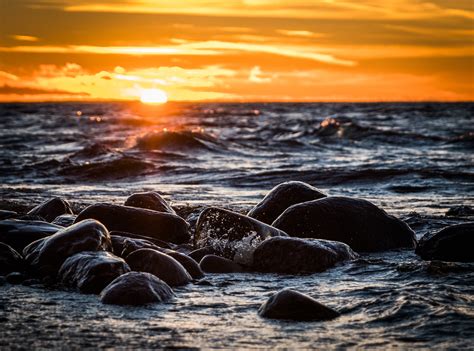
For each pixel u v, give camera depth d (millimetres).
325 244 5176
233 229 5324
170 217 5832
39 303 4230
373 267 4984
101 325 3893
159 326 3885
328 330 3811
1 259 4805
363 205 5852
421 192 8992
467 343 3629
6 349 3600
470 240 5270
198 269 4855
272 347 3625
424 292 4316
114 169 11156
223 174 10898
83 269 4543
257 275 4898
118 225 5719
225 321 3957
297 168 11617
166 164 12070
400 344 3633
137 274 4387
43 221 5695
